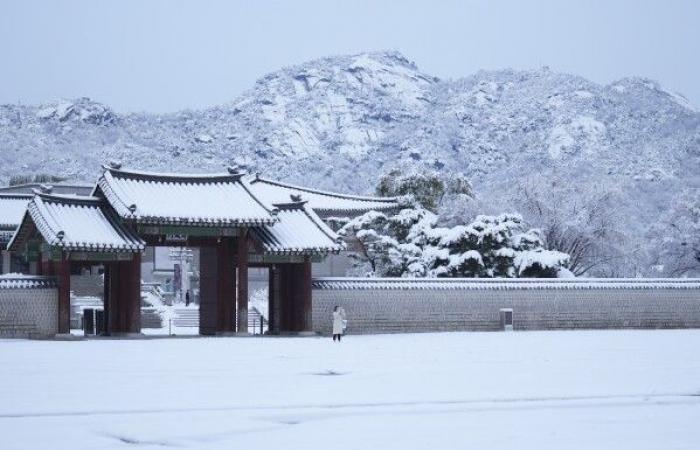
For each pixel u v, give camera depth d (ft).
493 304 217.15
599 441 63.82
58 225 176.14
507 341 171.83
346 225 273.33
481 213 301.22
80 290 281.74
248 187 199.00
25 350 146.51
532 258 241.96
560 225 294.05
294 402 83.30
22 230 189.06
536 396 86.53
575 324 224.94
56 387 94.58
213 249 198.49
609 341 171.01
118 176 189.88
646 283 232.53
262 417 75.05
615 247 295.69
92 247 175.01
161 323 259.80
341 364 121.08
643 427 69.51
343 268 299.17
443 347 154.10
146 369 114.21
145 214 179.73
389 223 272.51
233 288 196.44
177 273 346.33
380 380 100.99
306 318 194.70
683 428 69.00
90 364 120.88
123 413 77.10
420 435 66.54
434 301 211.82
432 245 256.93
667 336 189.47
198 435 67.05
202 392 90.58
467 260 241.35
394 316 207.41
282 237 195.11
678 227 325.21
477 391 90.48
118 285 188.65
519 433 67.15
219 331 194.90
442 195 348.18
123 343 165.99
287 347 155.33
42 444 63.67
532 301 221.25
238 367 117.19
